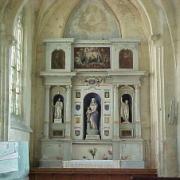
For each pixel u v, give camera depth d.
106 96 37.22
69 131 36.69
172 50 30.45
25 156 29.23
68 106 36.88
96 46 37.69
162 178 24.38
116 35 38.19
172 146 29.88
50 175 32.62
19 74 33.62
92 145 36.66
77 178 32.50
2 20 28.20
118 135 36.50
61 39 37.22
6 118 28.02
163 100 30.64
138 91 36.88
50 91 37.34
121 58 37.31
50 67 37.19
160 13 32.16
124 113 36.97
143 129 36.75
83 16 38.41
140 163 35.56
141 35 37.81
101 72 37.09
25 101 34.09
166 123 30.12
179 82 29.11
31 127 36.06
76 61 37.53
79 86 37.44
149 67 37.16
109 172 32.34
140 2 33.28
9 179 26.45
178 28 29.55
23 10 34.38
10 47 28.88
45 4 36.97
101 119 37.00
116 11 38.19
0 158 24.33
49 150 36.50
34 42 37.00
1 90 28.02
